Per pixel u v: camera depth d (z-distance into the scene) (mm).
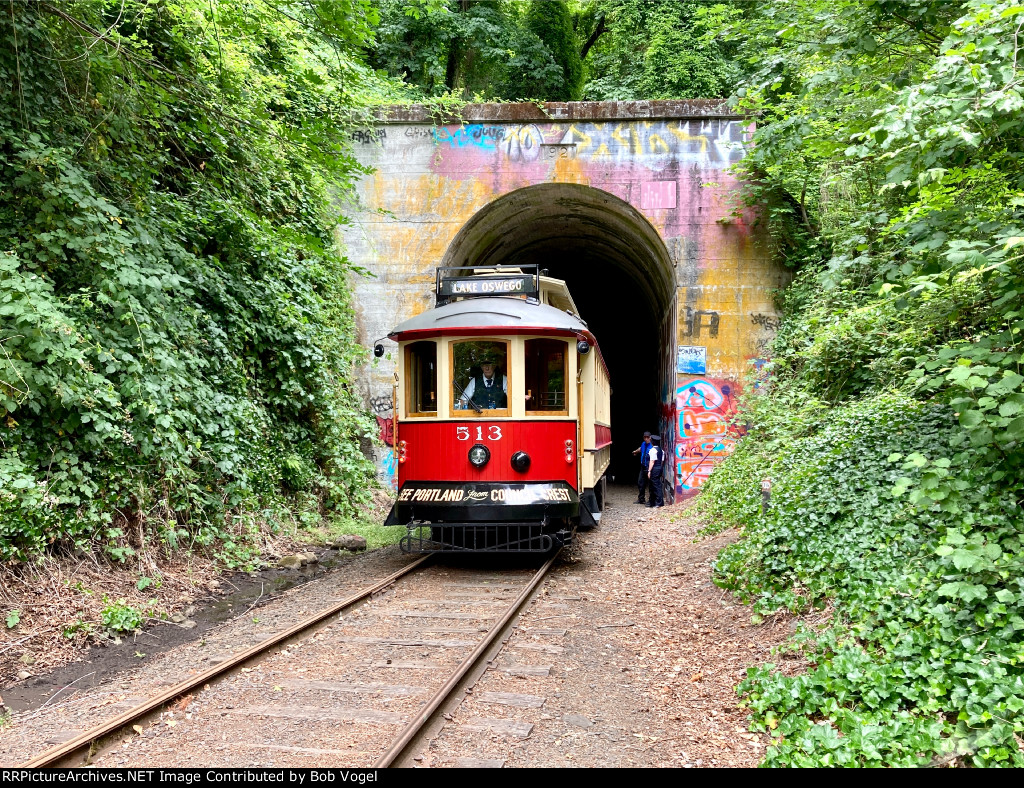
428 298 17625
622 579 9688
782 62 8336
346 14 8375
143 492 8438
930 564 5480
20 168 7504
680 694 5473
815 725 4367
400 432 10602
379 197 17719
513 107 17516
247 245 11758
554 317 10625
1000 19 4934
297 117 10453
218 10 8516
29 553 6918
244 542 10086
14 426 7191
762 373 16172
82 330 7613
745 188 16594
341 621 7445
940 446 6977
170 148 11133
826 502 7496
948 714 4258
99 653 6434
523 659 6320
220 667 5707
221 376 10641
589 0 31750
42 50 8258
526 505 9867
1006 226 5367
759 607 6816
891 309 9688
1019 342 5266
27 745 4555
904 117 4980
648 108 17281
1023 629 4441
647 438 18500
